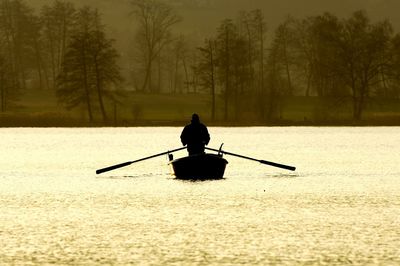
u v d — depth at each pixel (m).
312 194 131.25
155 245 87.56
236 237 91.94
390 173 173.00
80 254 83.25
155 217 106.56
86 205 118.69
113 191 136.88
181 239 90.94
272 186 143.75
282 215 108.06
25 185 149.38
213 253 83.56
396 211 111.25
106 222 102.69
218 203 120.06
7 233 94.69
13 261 80.12
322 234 93.56
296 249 85.25
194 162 146.12
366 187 142.88
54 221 103.50
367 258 80.88
